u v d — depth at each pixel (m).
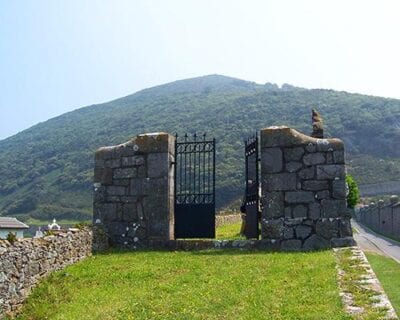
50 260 9.81
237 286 7.80
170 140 13.21
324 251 10.99
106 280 9.41
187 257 11.04
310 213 11.94
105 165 13.52
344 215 11.77
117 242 13.10
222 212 33.75
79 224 12.25
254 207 12.88
